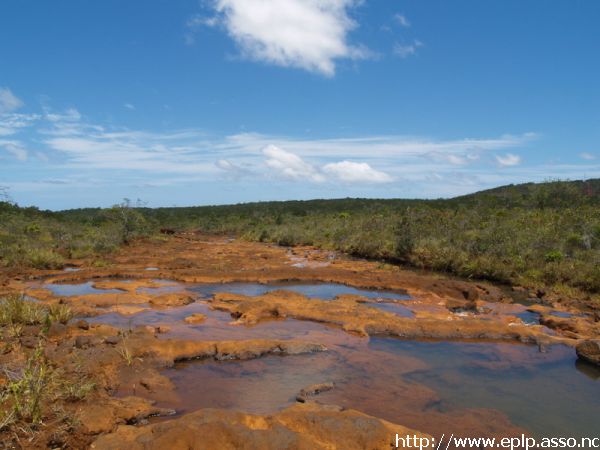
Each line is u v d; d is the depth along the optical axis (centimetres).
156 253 2548
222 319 1169
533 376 856
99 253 2373
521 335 1063
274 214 5544
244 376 810
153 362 832
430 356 950
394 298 1488
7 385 625
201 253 2622
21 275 1720
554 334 1106
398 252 2297
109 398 670
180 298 1352
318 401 712
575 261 1723
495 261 1847
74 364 755
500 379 837
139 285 1581
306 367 859
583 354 926
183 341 899
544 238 2025
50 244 2356
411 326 1084
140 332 971
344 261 2306
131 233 3159
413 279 1678
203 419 556
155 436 513
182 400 708
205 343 907
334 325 1136
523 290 1628
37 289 1452
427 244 2227
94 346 867
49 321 934
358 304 1299
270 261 2286
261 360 889
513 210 3008
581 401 754
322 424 561
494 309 1345
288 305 1255
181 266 2041
